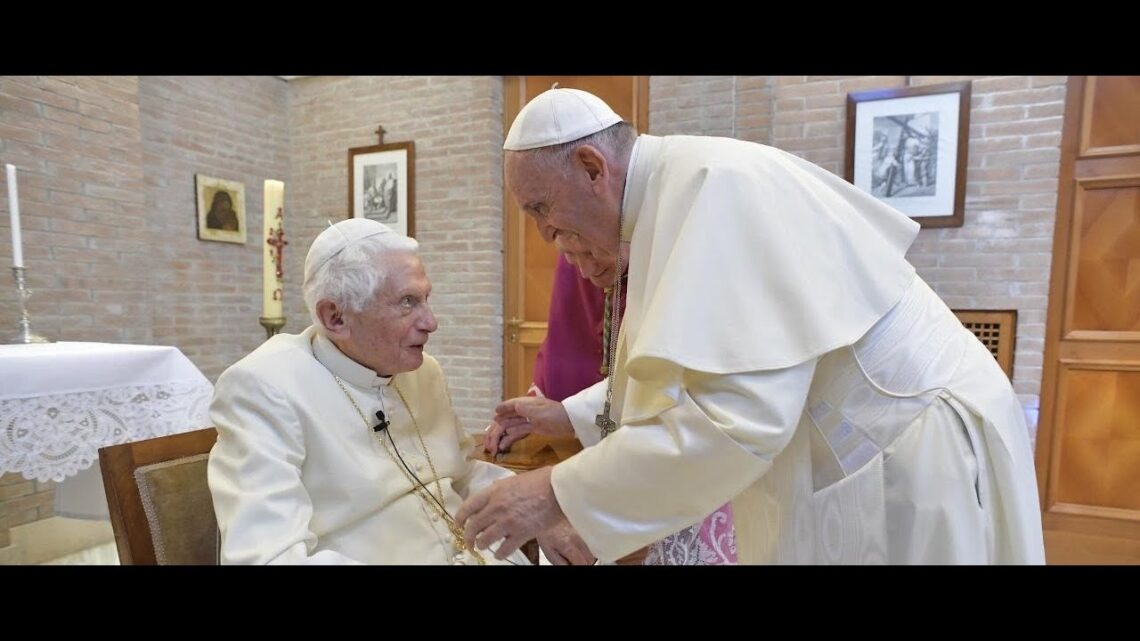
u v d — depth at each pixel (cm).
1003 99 280
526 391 401
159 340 370
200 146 388
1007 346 286
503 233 400
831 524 82
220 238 402
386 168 412
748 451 69
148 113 358
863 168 302
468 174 389
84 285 306
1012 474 77
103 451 101
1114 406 272
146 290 336
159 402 155
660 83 332
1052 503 284
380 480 110
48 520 238
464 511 84
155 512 104
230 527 87
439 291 401
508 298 401
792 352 71
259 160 427
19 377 129
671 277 75
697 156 86
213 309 402
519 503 81
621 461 75
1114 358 271
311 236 446
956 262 292
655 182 91
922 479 77
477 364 394
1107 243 270
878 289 79
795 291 73
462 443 137
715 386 72
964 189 286
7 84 274
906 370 80
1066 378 279
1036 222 278
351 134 425
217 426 101
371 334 108
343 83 424
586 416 127
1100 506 278
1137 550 260
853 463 82
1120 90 264
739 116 318
